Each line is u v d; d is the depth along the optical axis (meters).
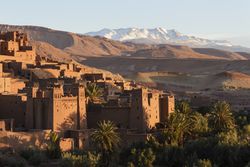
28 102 174.88
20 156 149.00
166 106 190.50
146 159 144.00
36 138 161.25
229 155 146.38
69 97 175.50
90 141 168.88
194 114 191.38
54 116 170.38
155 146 154.62
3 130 162.75
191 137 172.25
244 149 149.50
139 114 179.75
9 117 181.25
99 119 183.88
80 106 179.00
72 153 150.62
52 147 151.62
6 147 154.75
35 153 148.62
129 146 156.25
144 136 165.88
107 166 144.00
